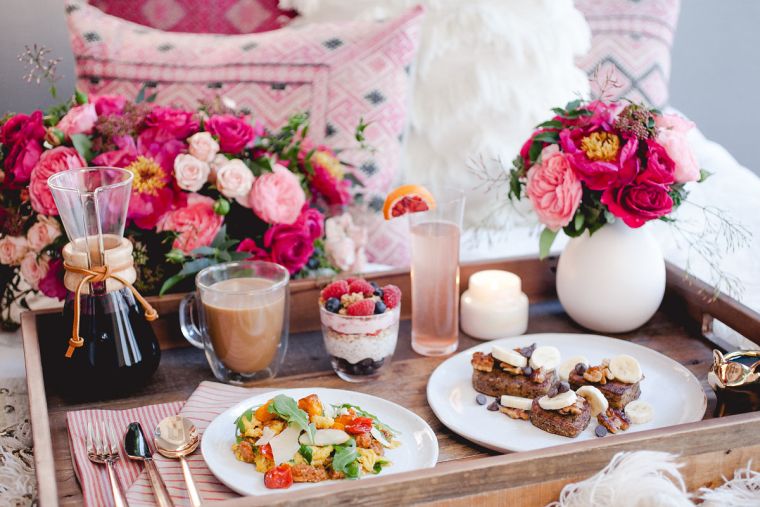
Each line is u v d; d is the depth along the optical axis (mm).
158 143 1181
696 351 1192
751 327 1136
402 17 1640
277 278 1128
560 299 1266
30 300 1488
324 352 1202
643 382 1075
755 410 962
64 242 1182
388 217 1122
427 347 1175
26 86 1756
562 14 1762
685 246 1632
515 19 1740
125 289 1059
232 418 963
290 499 756
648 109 1162
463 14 1713
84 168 1034
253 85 1573
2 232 1234
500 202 1757
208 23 1819
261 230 1268
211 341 1083
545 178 1142
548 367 1038
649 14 1932
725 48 2469
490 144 1720
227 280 1131
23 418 1086
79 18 1640
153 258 1223
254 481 849
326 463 869
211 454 894
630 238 1189
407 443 927
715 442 882
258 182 1203
